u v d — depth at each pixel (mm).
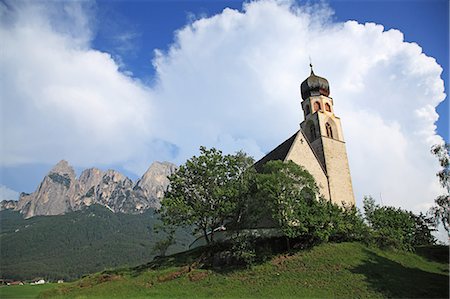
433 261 46500
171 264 51375
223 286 41344
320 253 46500
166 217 52594
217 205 50562
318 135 70750
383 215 56344
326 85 76562
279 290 38344
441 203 43969
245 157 54125
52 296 46062
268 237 52844
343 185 67688
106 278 49969
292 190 49125
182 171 54438
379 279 38281
